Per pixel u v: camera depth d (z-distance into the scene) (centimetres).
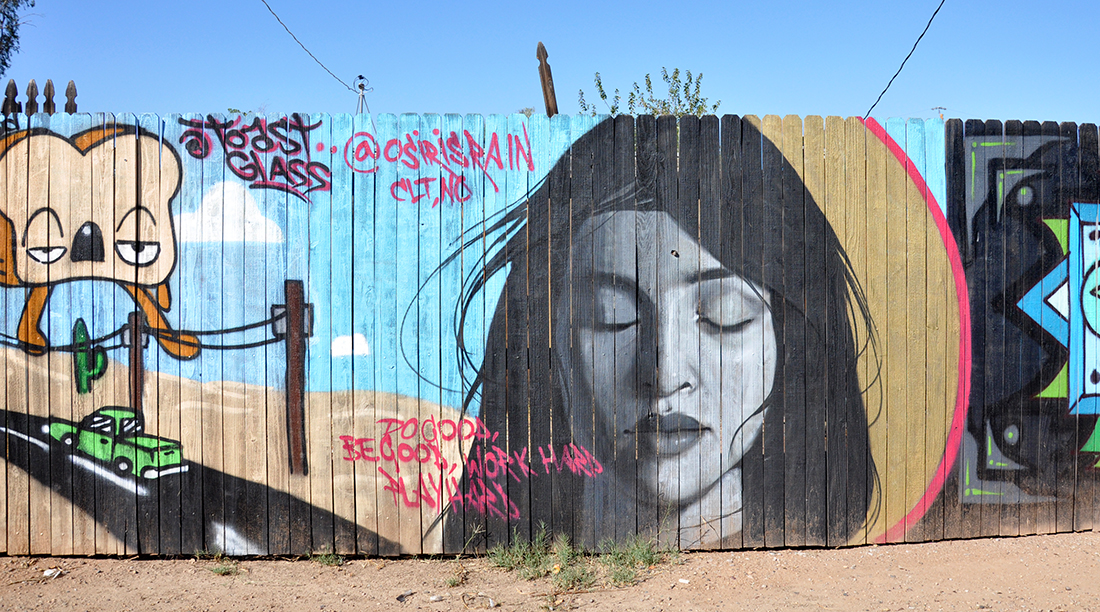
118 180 398
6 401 400
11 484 403
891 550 419
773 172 413
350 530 407
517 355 405
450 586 375
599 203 406
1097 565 396
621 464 411
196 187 400
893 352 422
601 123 405
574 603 355
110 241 398
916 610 347
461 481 407
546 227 405
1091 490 443
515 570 394
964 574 388
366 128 402
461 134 404
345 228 402
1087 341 439
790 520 419
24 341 400
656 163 408
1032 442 435
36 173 397
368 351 404
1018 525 436
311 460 405
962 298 427
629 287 408
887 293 421
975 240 427
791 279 415
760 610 347
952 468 429
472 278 404
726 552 417
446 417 406
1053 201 433
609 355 408
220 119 399
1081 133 436
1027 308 432
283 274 402
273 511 405
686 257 409
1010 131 429
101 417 402
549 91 431
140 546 405
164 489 404
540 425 407
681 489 413
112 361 401
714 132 409
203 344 402
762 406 416
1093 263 438
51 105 448
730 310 412
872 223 419
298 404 404
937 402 427
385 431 405
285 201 400
